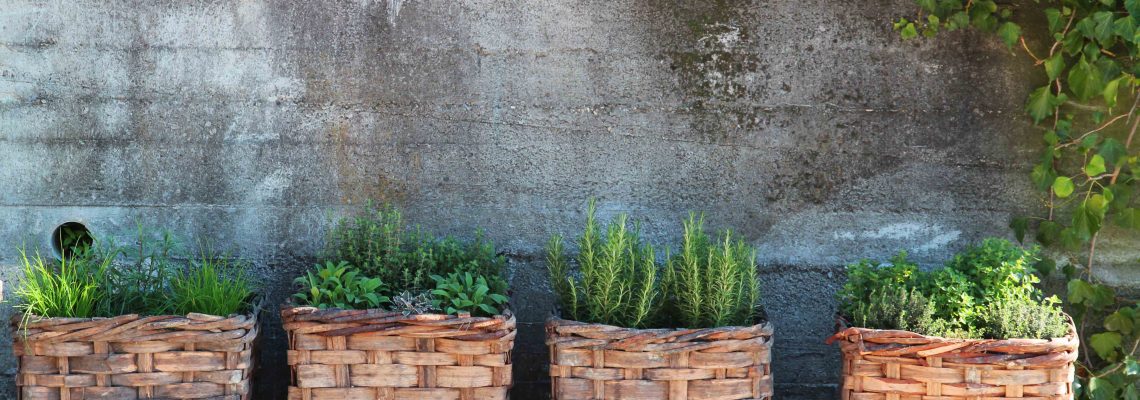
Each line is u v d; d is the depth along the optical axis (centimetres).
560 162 392
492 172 392
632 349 327
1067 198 395
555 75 387
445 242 371
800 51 387
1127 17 360
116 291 351
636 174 393
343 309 331
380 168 391
